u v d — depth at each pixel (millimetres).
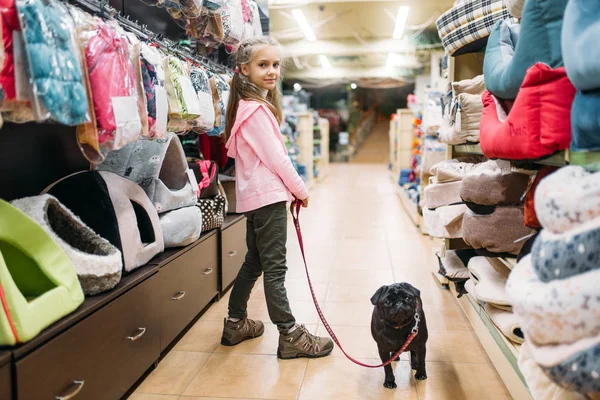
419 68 14305
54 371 1372
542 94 1223
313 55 12258
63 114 1330
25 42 1239
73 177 1930
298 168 9000
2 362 1190
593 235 935
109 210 1901
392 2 7578
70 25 1416
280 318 2229
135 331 1878
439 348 2348
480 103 2518
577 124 1031
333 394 1933
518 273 1197
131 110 1674
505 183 1985
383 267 3877
